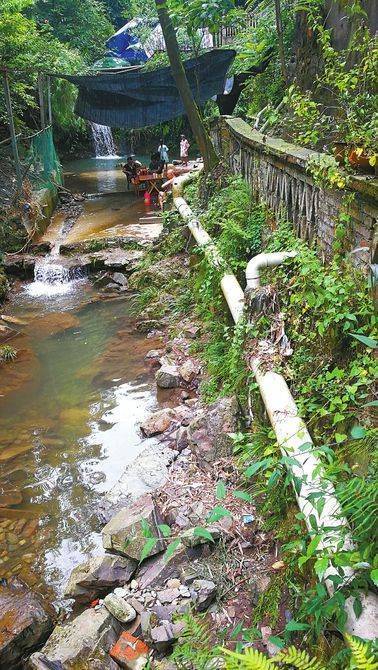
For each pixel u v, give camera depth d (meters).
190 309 8.20
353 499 2.49
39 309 9.55
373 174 3.42
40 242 11.73
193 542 3.77
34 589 4.05
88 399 6.56
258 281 5.07
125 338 8.18
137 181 16.58
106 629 3.42
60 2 22.08
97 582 3.80
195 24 8.23
